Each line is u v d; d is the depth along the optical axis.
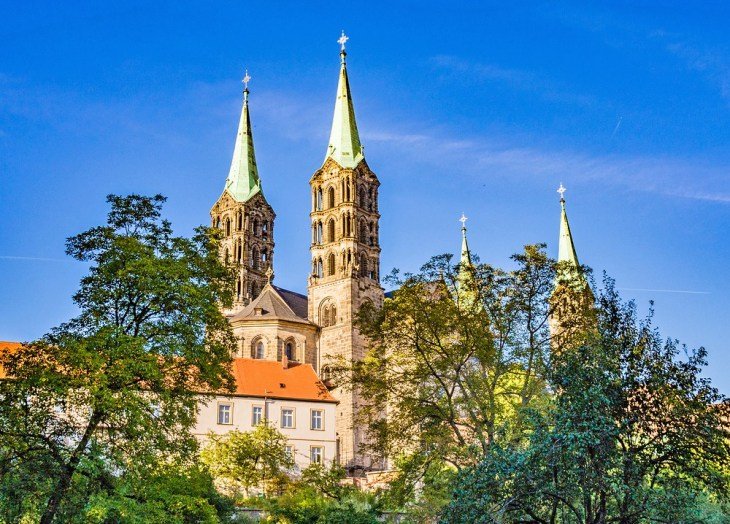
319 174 140.12
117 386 44.91
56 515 41.94
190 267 50.06
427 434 54.22
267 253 150.50
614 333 35.62
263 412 103.62
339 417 116.50
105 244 48.72
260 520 72.06
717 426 34.06
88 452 45.41
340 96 146.38
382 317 57.56
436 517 53.31
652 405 33.62
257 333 122.25
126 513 41.34
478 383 54.81
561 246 139.25
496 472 32.19
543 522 32.53
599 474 31.88
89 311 47.41
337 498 80.44
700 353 34.31
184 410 47.25
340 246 133.50
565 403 33.47
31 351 45.16
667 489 33.91
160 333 47.56
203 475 47.78
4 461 40.16
